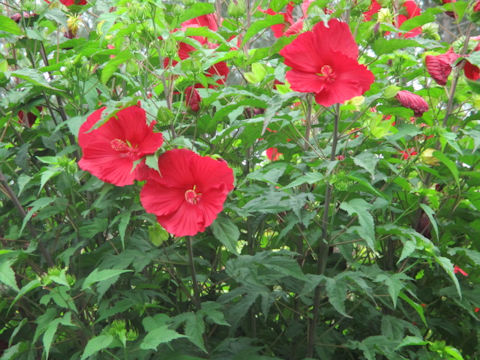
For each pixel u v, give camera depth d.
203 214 0.86
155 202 0.87
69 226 1.09
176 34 1.06
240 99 1.14
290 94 0.98
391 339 1.03
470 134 1.06
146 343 0.81
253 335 1.21
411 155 1.22
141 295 1.01
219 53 1.12
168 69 0.96
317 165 1.09
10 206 1.18
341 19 1.13
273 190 1.09
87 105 1.24
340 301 0.96
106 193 0.97
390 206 1.15
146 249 1.01
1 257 1.01
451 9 1.20
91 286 1.04
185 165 0.85
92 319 1.13
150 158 0.82
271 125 1.18
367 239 0.92
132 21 0.93
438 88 1.23
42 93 1.20
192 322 0.91
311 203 1.10
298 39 0.90
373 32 1.11
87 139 0.89
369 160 0.94
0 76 1.09
